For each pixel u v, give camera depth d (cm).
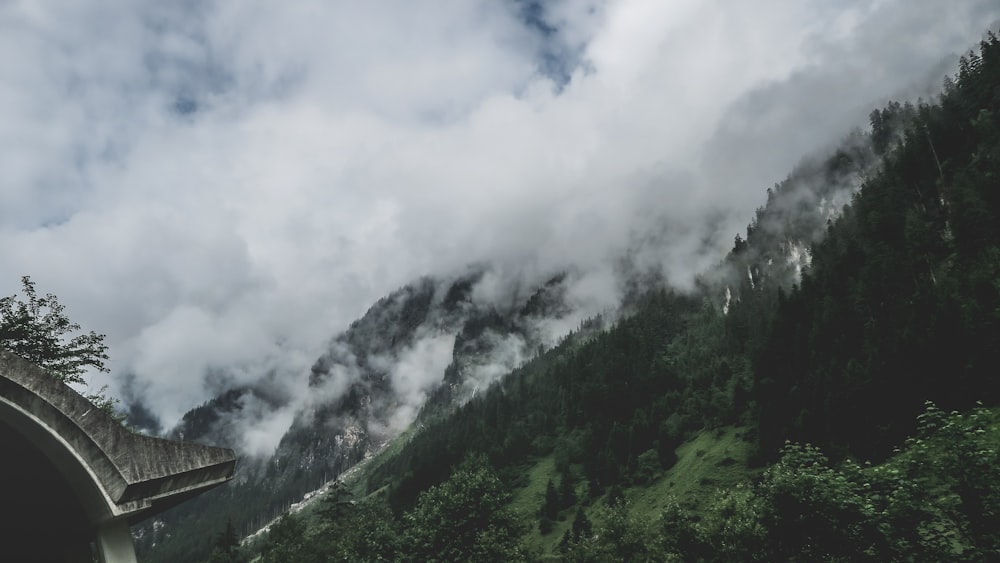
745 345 17288
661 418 14762
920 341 8669
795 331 12775
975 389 7800
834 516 2394
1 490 844
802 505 2506
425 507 4781
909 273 12088
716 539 3766
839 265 14238
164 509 913
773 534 2655
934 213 13725
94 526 709
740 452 10938
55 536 966
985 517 1975
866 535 2284
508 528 4606
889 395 8775
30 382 663
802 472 2625
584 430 16925
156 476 716
